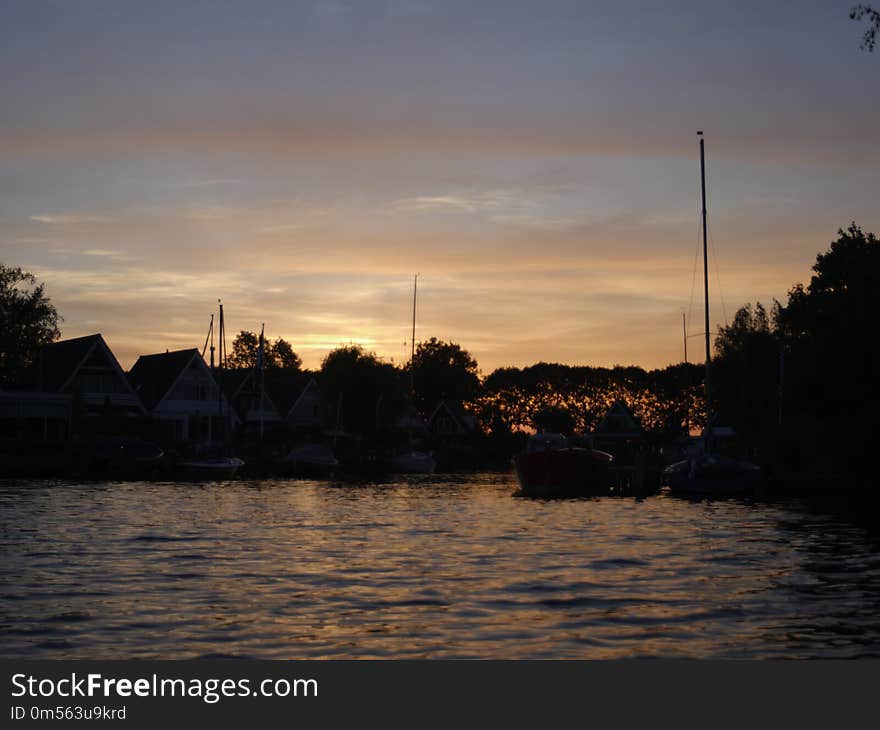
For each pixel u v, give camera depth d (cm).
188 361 9769
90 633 1836
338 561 2803
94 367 8825
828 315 5606
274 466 7950
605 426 13025
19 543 3234
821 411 5697
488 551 3048
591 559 2844
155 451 7275
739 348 10531
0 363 8975
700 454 6462
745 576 2502
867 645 1745
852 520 4241
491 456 10538
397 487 6819
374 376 10844
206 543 3259
